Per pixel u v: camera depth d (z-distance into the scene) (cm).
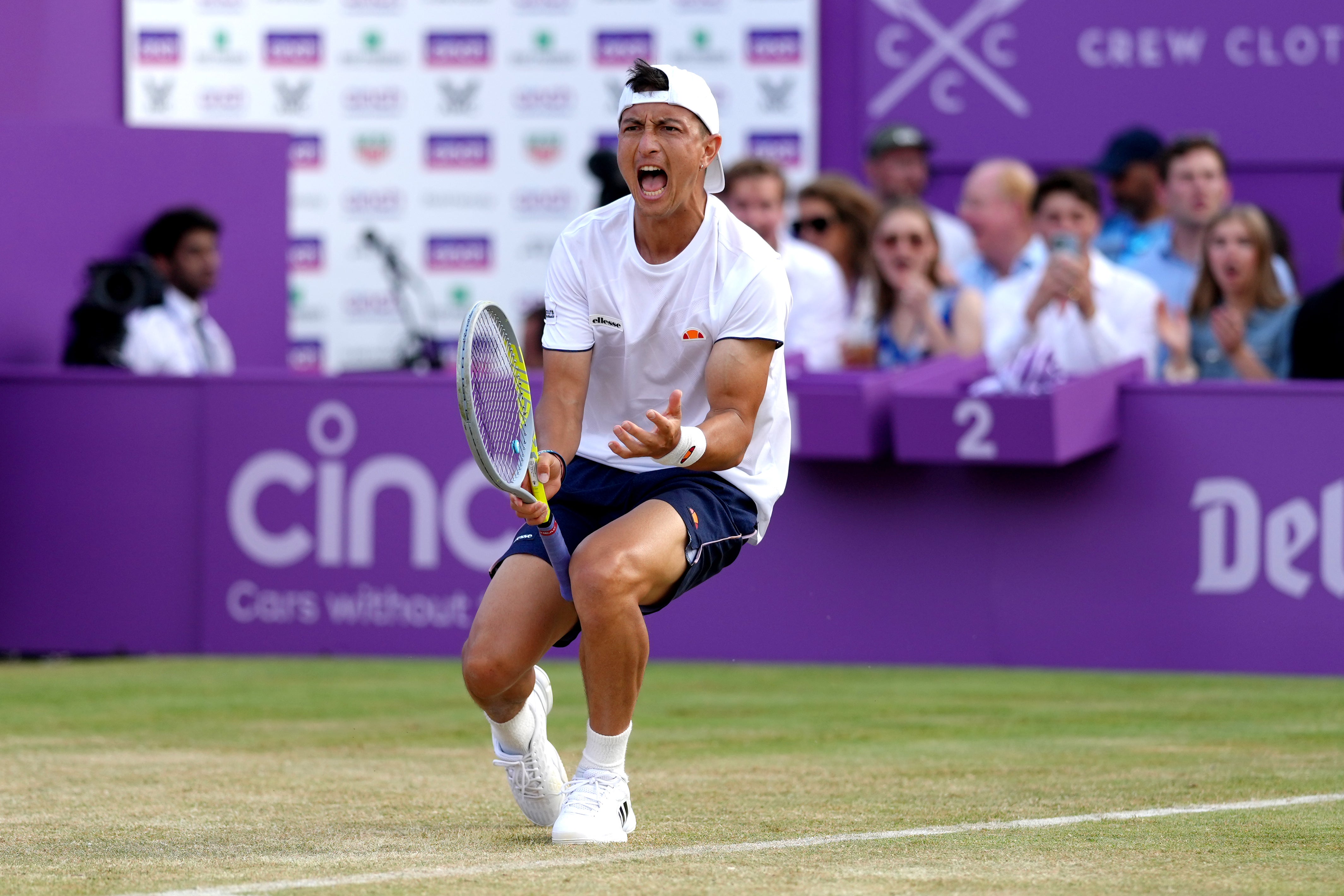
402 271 4206
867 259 3123
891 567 2616
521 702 1355
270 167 3650
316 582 2742
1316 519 2484
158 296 3091
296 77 4394
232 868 1202
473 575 2705
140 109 4381
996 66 4291
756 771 1725
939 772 1714
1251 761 1789
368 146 4400
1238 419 2505
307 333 4438
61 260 3269
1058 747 1905
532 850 1273
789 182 4041
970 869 1192
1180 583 2530
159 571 2772
